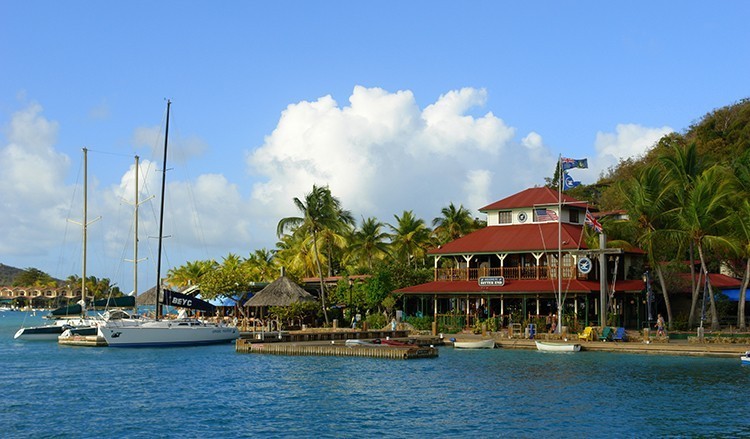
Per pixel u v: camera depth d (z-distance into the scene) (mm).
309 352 54938
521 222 70625
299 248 98625
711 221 59438
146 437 27656
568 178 57562
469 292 64312
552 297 62625
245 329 73250
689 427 28734
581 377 40906
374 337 63562
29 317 180875
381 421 30156
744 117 98938
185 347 61625
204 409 32844
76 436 27812
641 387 37438
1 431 28594
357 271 93750
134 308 78688
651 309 66500
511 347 55844
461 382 39781
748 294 68000
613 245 64812
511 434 27891
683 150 68375
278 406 33438
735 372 42312
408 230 91750
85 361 51406
